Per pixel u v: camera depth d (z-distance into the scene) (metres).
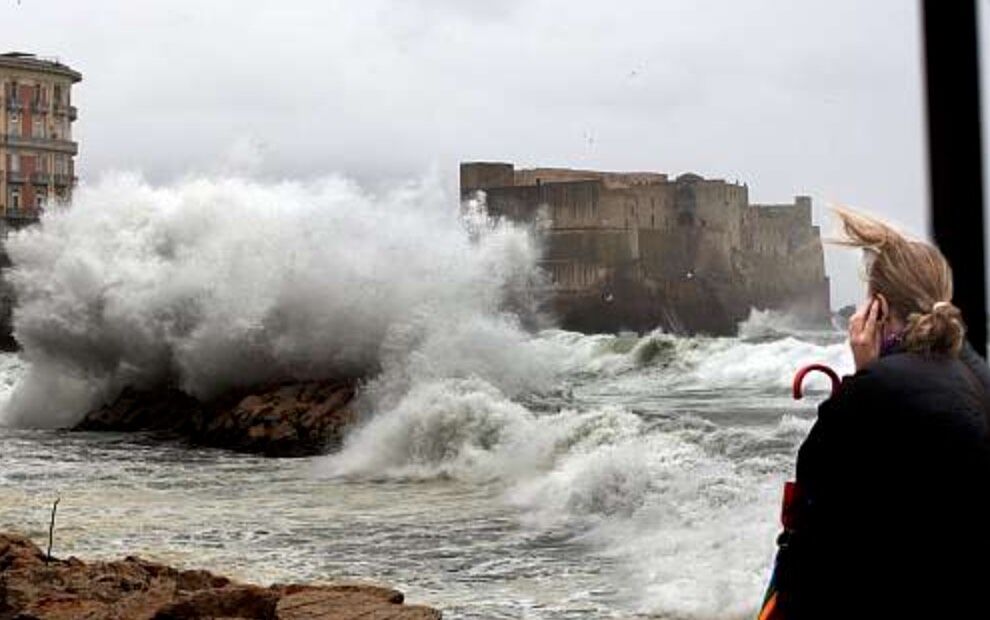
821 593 2.30
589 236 90.38
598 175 92.44
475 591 8.20
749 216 90.81
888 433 2.23
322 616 6.63
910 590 2.24
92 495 12.91
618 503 10.95
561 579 8.51
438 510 11.67
